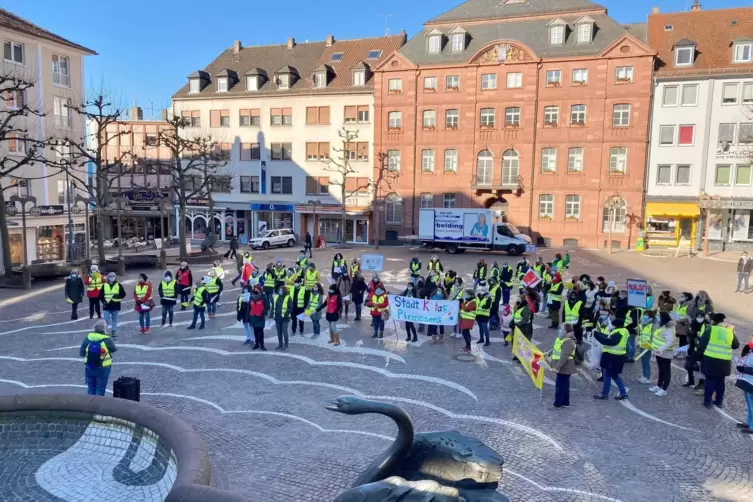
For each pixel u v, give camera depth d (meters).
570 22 49.53
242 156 58.41
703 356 13.45
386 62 52.28
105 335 13.15
